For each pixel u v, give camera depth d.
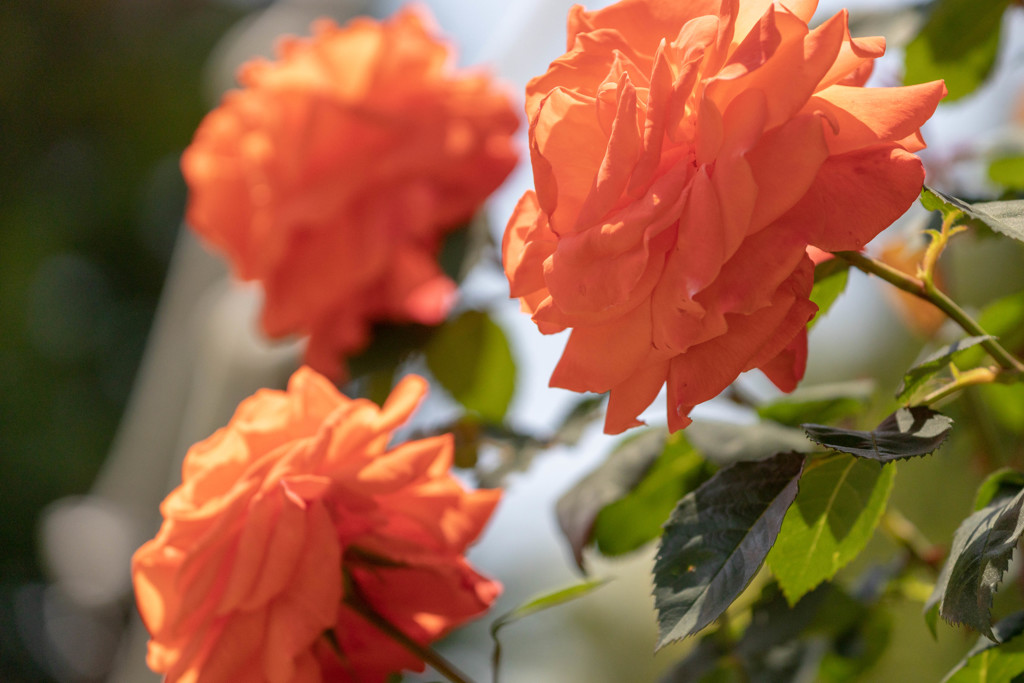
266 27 1.05
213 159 0.84
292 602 0.66
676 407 0.61
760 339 0.61
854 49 0.60
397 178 0.81
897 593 0.73
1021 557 0.70
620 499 0.72
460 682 0.68
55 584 2.67
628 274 0.61
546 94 0.63
